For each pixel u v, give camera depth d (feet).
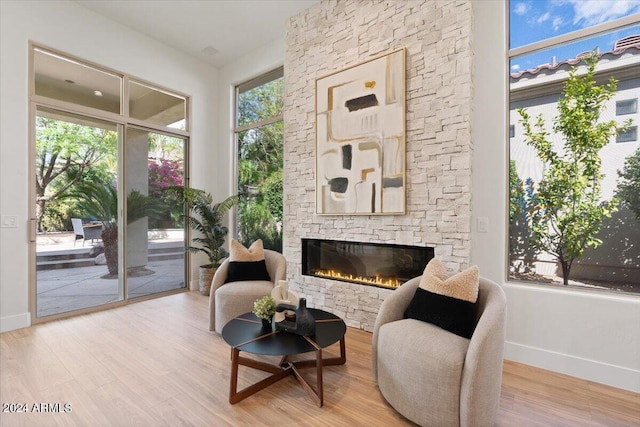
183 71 15.20
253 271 10.37
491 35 8.54
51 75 11.12
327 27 11.37
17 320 10.11
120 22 12.82
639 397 6.52
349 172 10.61
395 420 5.77
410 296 7.25
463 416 5.08
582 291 7.54
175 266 15.12
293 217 12.50
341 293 11.00
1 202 9.91
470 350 5.17
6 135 10.00
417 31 9.30
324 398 6.41
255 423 5.63
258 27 13.21
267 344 6.37
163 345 8.85
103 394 6.45
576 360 7.36
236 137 16.46
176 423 5.60
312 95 11.84
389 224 9.91
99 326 10.36
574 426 5.63
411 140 9.43
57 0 11.08
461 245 8.57
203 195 15.06
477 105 8.73
